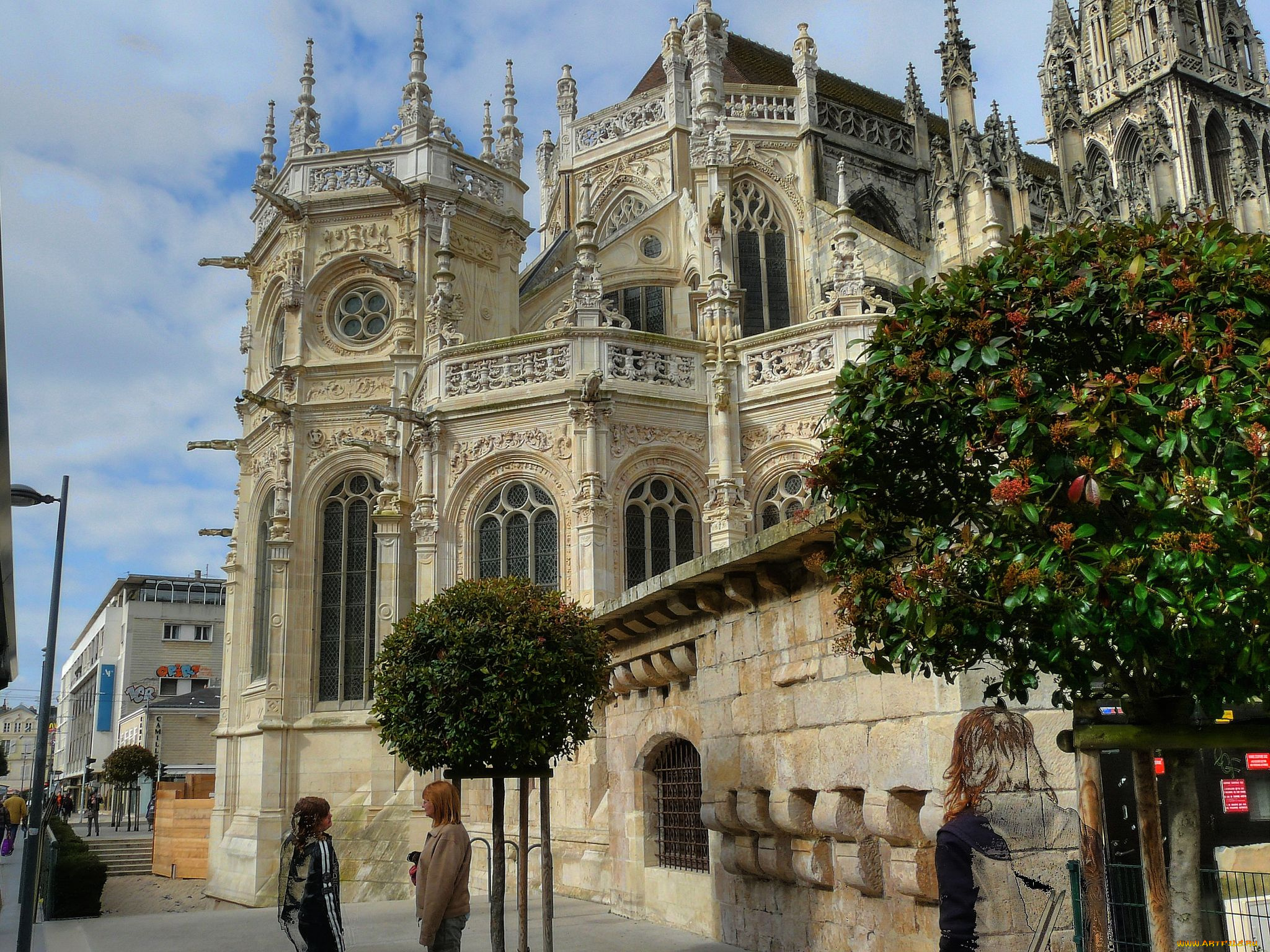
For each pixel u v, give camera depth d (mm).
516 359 28453
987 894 5285
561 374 27969
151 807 60938
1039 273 6934
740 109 42719
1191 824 6410
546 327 36125
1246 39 89312
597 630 13203
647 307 37219
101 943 18328
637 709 17203
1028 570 6199
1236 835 9344
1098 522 6395
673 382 28828
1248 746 6363
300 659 33688
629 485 27656
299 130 37844
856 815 10984
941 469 7359
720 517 27719
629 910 17125
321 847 9133
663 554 27828
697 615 14562
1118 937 8742
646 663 16156
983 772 5566
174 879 38031
